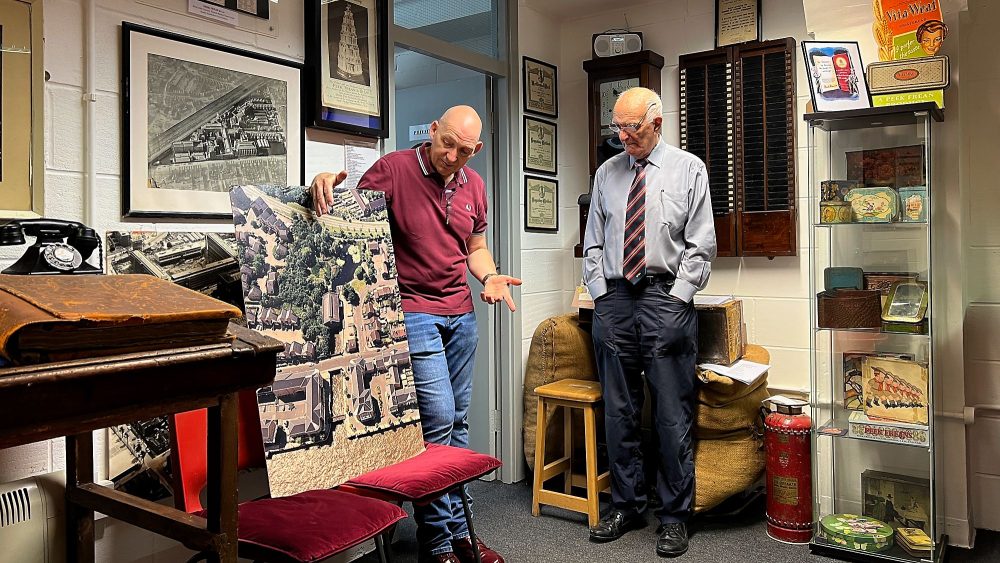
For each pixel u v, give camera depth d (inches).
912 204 103.7
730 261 140.4
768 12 135.0
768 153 132.4
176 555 84.5
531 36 150.1
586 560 107.7
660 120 113.1
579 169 156.9
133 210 80.0
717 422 118.0
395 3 117.9
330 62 101.7
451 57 130.2
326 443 70.7
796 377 134.2
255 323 67.7
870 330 106.0
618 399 117.1
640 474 120.1
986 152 119.7
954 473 112.1
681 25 143.6
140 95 80.6
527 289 149.0
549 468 128.6
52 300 46.4
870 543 105.3
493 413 146.5
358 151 108.3
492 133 145.8
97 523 76.1
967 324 120.6
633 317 114.3
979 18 120.0
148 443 81.0
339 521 64.9
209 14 87.4
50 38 73.6
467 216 98.3
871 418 107.6
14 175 70.7
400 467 77.9
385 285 81.8
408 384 81.4
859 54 107.7
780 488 114.7
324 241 76.4
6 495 64.7
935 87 102.3
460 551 100.7
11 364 43.6
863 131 108.0
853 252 111.1
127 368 46.2
